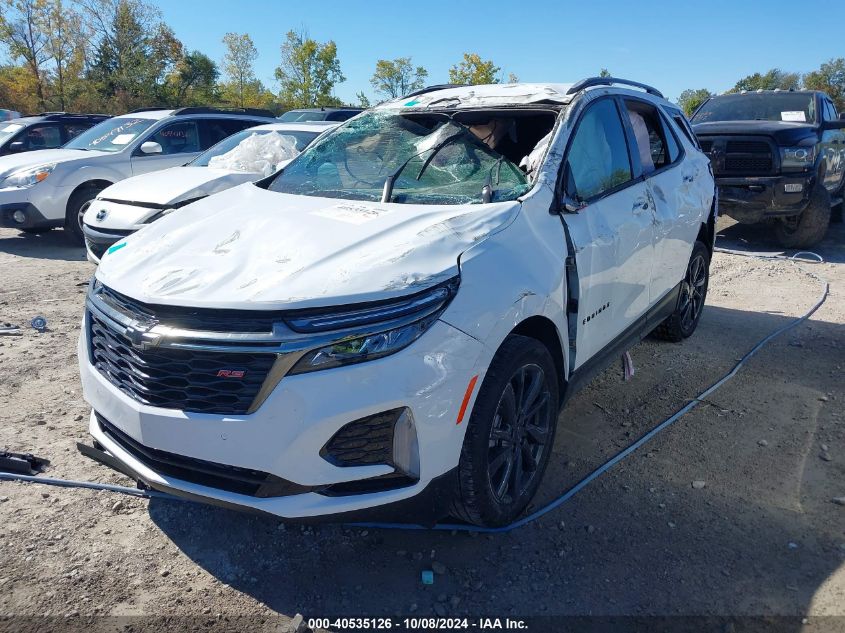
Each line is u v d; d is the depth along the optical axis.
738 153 8.95
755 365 5.09
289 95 45.66
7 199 9.10
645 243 4.16
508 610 2.65
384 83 47.25
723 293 7.16
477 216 3.07
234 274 2.74
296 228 3.08
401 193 3.57
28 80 39.78
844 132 10.38
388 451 2.55
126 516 3.23
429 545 3.04
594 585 2.77
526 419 3.12
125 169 9.73
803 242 9.33
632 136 4.35
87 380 3.02
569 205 3.42
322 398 2.43
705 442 3.92
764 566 2.86
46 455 3.74
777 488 3.44
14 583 2.76
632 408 4.41
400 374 2.50
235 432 2.47
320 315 2.49
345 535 3.11
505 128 4.04
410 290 2.58
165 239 3.25
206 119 10.57
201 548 3.02
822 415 4.24
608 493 3.42
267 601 2.71
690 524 3.16
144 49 44.81
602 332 3.79
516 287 2.89
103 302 2.97
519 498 3.12
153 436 2.63
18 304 6.65
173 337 2.56
